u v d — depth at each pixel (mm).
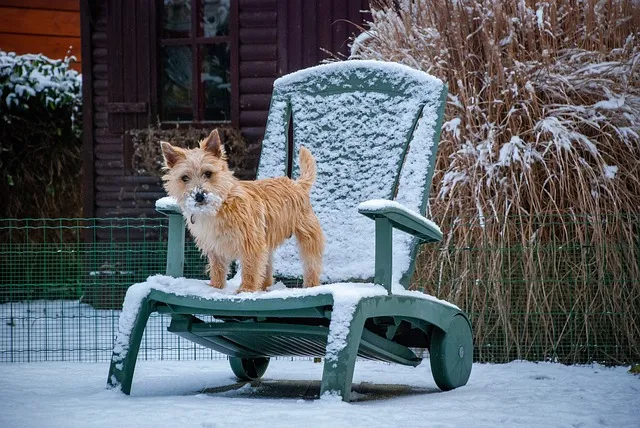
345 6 9453
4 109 10758
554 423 3598
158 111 10008
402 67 5422
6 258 9633
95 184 10117
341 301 4066
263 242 4496
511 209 6078
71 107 11219
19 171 10930
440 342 4770
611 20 6605
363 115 5395
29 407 3957
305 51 9578
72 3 12602
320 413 3688
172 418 3615
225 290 4516
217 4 10039
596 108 6254
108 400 4203
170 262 4738
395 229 4977
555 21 6465
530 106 6238
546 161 6148
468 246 6059
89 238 9977
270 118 5633
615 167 6000
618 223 5965
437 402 4199
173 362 6078
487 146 6121
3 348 6855
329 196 5270
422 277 6188
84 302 9156
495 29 6398
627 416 3812
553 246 5984
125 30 9969
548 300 6000
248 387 4941
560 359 5996
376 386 5086
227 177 4496
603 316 5953
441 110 5230
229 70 10047
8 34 12227
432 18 6852
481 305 6047
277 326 4348
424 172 5094
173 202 4676
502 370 5562
